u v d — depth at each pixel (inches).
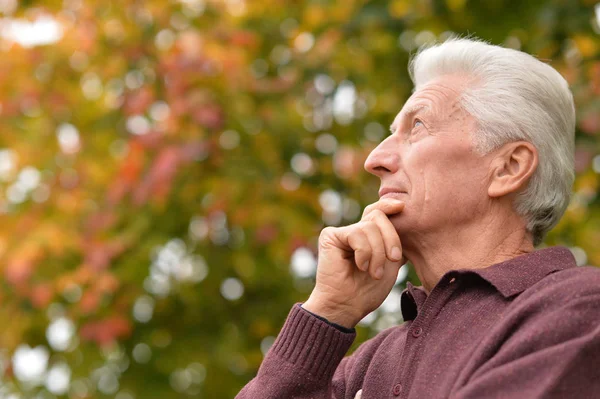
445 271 100.7
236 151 254.2
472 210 100.0
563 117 103.4
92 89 276.8
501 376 81.1
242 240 253.6
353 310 100.3
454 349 90.8
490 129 100.4
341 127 259.4
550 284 89.7
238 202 246.8
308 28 262.5
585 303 83.7
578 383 79.2
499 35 228.1
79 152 269.4
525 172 99.9
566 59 224.7
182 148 236.5
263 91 257.3
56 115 274.8
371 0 241.8
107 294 248.7
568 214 228.1
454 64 106.1
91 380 264.5
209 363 260.5
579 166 203.2
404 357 95.7
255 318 265.9
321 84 257.4
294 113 258.2
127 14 267.9
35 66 274.7
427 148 101.3
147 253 243.6
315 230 250.1
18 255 241.3
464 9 229.6
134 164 241.4
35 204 263.3
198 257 261.4
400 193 102.5
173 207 251.1
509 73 102.8
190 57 246.7
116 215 246.1
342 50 252.5
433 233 101.0
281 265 260.1
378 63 251.0
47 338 265.7
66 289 251.0
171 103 245.3
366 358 109.9
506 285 92.1
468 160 100.6
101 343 242.1
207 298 262.7
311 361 96.7
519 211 101.1
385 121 252.8
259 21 270.1
